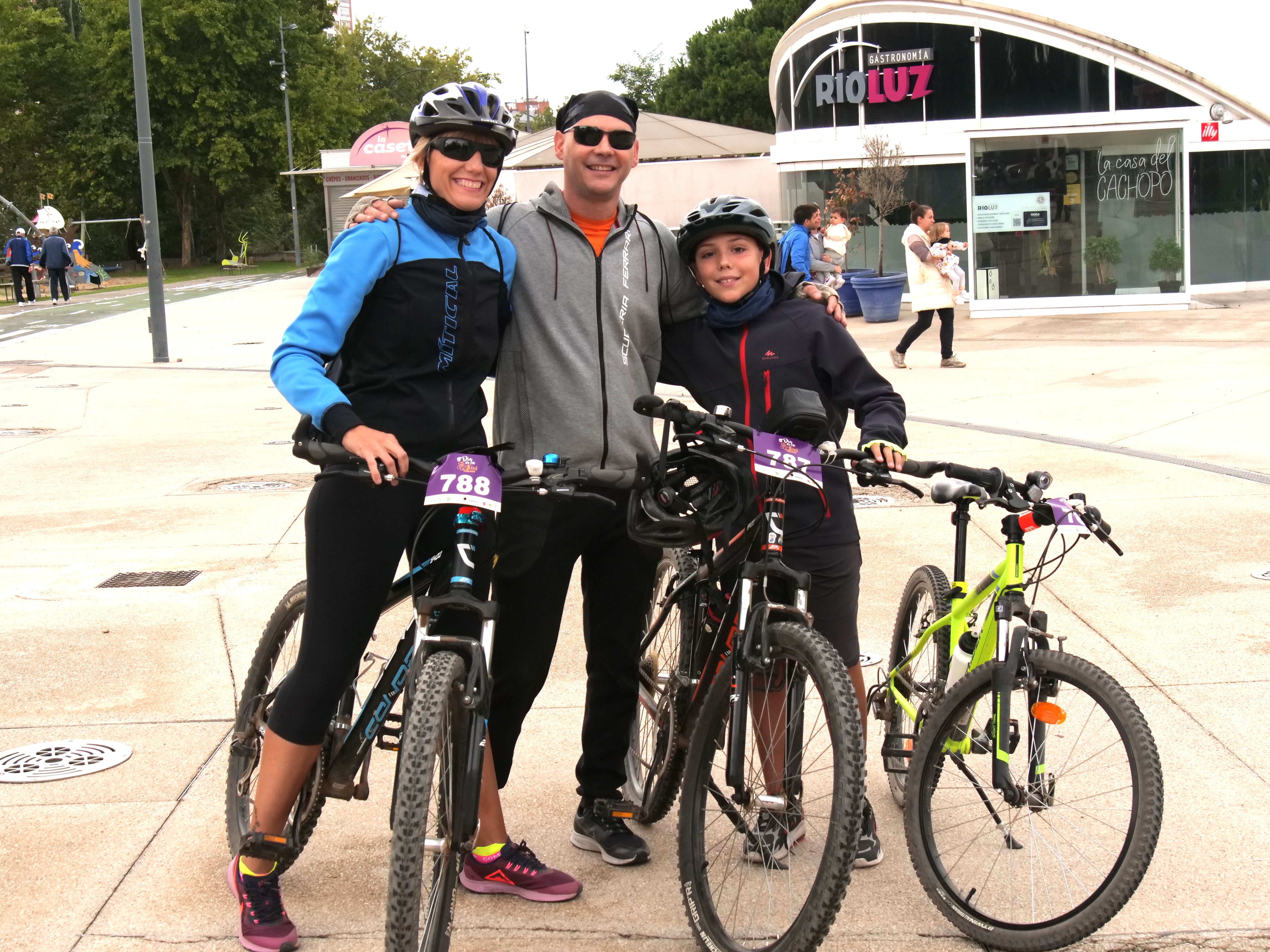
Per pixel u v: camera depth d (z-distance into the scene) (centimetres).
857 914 298
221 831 345
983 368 1324
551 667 476
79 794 368
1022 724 289
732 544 297
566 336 314
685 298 329
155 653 491
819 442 289
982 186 1823
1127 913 294
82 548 655
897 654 374
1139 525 638
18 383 1444
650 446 324
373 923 296
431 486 259
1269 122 2005
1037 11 2034
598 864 328
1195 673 443
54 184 6025
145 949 285
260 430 1053
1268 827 333
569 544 315
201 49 5562
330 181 4722
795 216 1330
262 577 593
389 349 276
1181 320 1684
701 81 4903
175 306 2845
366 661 317
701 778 282
